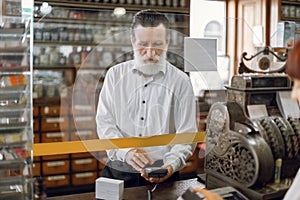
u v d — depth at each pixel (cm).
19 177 125
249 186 139
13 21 129
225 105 158
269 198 135
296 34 305
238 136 145
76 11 319
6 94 126
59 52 305
